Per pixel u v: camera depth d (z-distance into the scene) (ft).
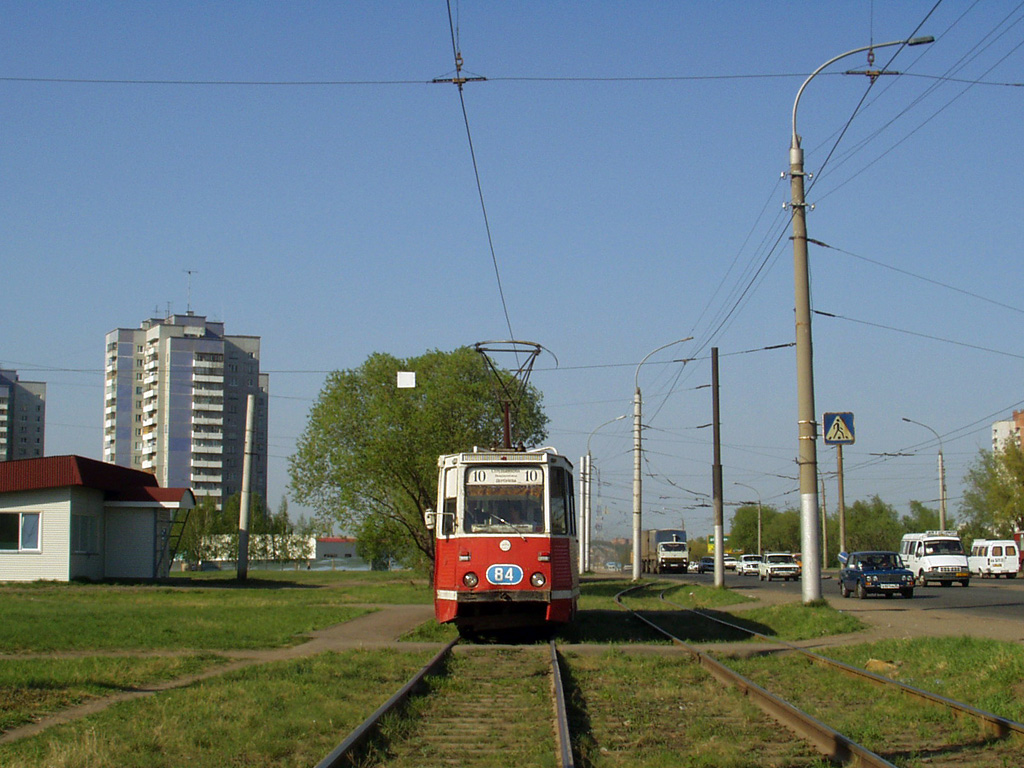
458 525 60.44
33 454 428.15
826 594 126.82
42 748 27.71
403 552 141.79
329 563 354.74
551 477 61.72
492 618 60.59
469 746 29.48
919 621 74.43
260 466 392.47
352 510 132.67
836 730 30.58
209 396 372.58
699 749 29.01
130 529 135.74
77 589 111.75
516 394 137.49
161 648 55.01
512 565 59.31
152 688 40.68
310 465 132.87
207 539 266.36
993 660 43.16
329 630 67.77
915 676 44.73
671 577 234.17
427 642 60.70
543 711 35.37
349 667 45.57
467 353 137.18
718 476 124.77
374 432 129.29
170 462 365.40
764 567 202.49
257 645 57.31
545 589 59.21
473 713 35.14
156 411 370.94
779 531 424.05
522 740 30.32
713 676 45.34
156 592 110.11
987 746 28.99
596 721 34.40
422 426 127.85
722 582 123.34
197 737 29.27
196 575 174.09
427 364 136.26
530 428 146.72
